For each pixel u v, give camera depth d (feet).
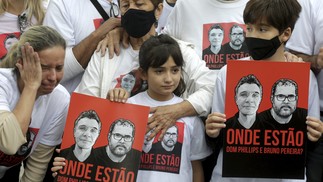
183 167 8.61
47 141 8.77
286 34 8.31
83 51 9.84
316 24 9.59
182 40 10.14
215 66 9.72
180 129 8.68
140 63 8.83
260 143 8.07
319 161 9.46
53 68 7.80
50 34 7.82
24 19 10.73
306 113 8.04
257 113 8.07
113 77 9.41
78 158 8.16
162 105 8.81
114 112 8.26
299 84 8.03
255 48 8.25
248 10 8.27
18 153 8.38
